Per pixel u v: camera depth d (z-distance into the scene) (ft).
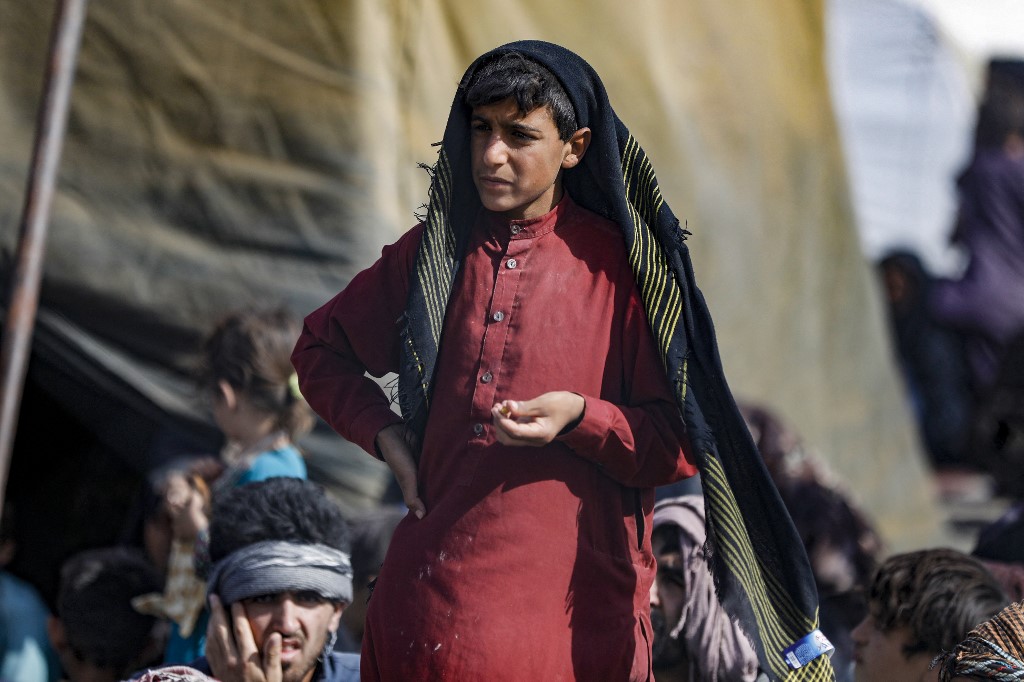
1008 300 87.30
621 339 19.93
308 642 25.35
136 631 36.70
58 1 38.42
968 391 86.38
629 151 20.01
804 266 59.16
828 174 60.23
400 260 21.02
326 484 43.65
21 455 49.62
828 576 35.55
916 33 92.43
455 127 19.94
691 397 19.36
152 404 44.11
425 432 20.10
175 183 44.11
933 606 26.27
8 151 42.91
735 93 56.95
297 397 35.55
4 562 46.32
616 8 53.01
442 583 19.42
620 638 19.76
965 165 91.50
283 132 43.91
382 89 44.14
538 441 18.57
